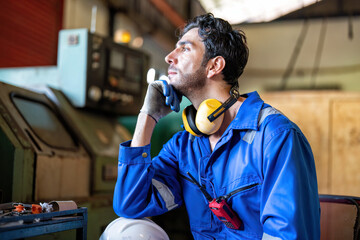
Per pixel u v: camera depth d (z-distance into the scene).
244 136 1.20
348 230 1.41
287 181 1.03
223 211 1.15
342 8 5.45
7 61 3.82
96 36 2.67
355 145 4.48
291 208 0.99
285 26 5.78
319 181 4.56
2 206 1.19
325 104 4.66
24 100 2.22
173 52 1.33
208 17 1.32
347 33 5.53
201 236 1.33
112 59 2.79
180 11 6.00
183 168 1.37
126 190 1.28
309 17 5.58
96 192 2.36
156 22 6.31
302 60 5.73
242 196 1.17
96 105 2.67
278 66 5.83
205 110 1.21
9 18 3.82
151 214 1.30
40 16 4.27
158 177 1.39
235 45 1.31
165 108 1.34
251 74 5.92
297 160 1.07
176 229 2.05
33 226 0.99
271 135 1.12
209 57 1.28
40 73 2.76
